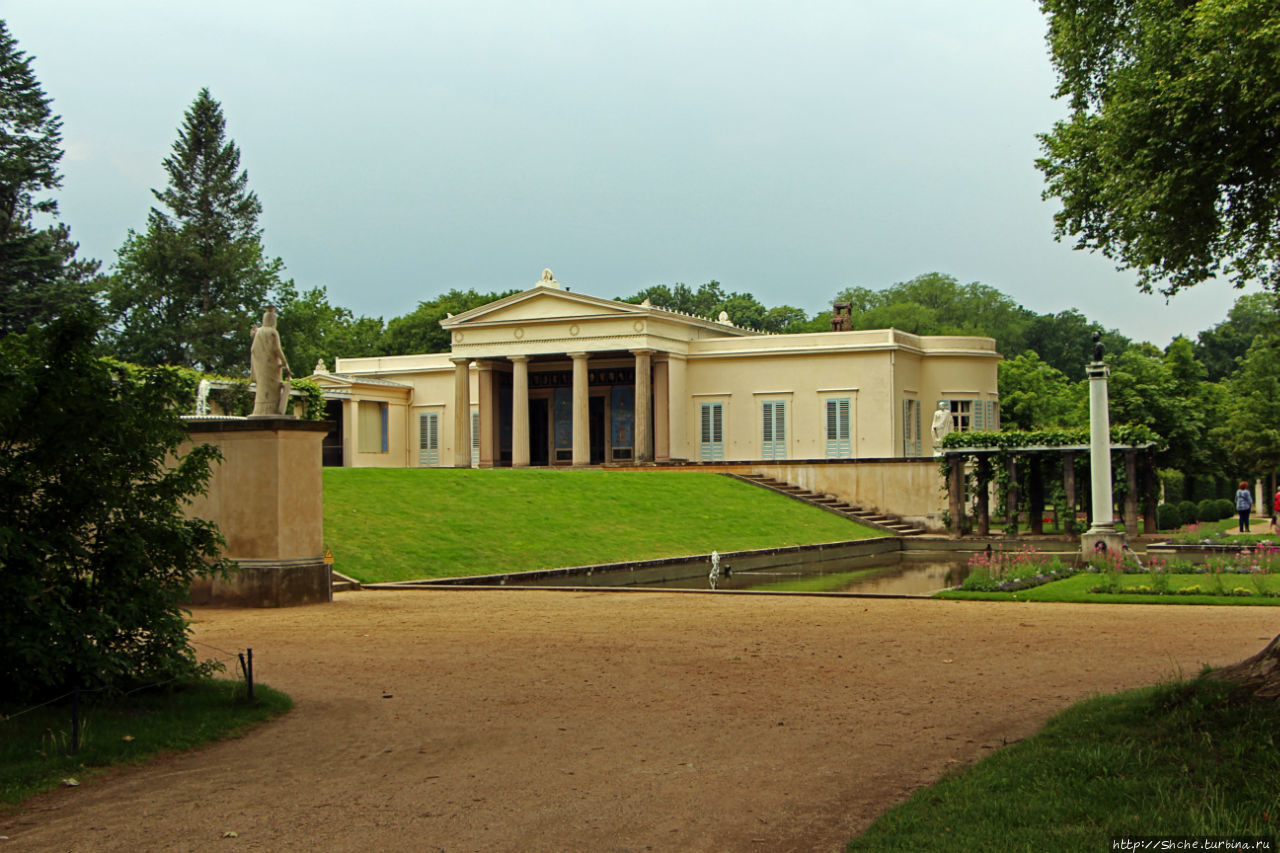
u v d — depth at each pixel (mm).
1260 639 16766
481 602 23922
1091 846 7543
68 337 12797
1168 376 65625
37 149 67938
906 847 7730
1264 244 15828
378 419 69812
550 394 70188
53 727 11398
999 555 39438
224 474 23625
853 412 60594
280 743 11328
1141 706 10852
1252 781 8625
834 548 44875
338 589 26453
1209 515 69062
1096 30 17219
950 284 135250
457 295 116625
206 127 87375
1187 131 14195
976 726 11461
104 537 12703
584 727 11758
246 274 87312
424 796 9469
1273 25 12719
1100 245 17969
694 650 16703
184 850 8266
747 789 9500
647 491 48156
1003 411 82438
